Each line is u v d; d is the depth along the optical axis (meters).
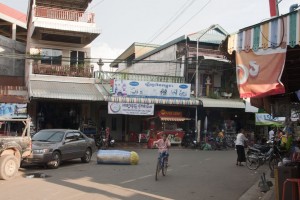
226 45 8.39
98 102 29.52
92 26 28.73
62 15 28.48
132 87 29.09
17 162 13.42
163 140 14.05
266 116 33.16
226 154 25.42
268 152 16.89
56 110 28.86
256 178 14.22
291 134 19.50
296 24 6.84
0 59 32.12
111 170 15.72
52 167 16.22
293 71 9.78
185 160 20.59
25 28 39.19
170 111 30.83
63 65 28.88
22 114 24.41
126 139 31.45
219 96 33.44
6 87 27.28
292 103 13.87
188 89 30.84
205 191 11.29
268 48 7.31
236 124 34.50
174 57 34.28
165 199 9.96
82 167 16.81
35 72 27.67
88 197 9.87
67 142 17.36
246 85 7.66
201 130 33.00
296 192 7.88
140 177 13.80
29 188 11.08
